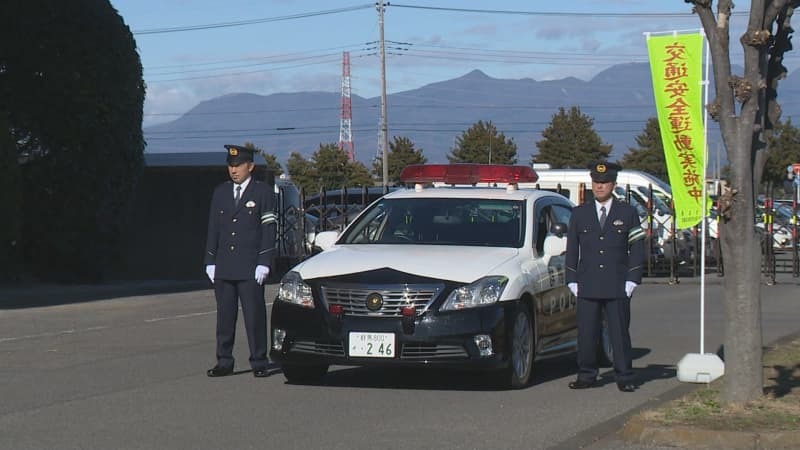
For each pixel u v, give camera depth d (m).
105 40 35.72
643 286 37.53
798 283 38.19
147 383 15.73
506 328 14.79
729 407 12.62
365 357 14.53
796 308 28.75
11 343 20.39
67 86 34.91
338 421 12.91
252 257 16.22
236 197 16.36
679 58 19.69
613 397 14.75
